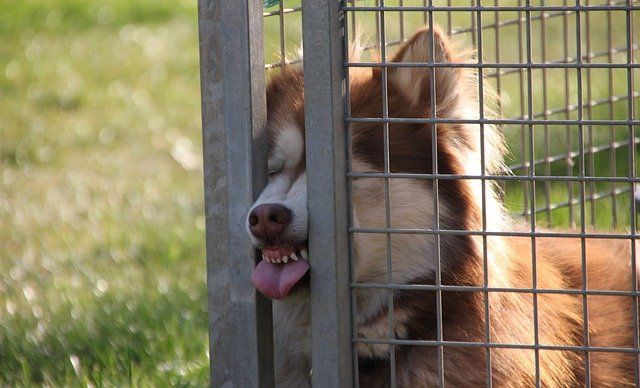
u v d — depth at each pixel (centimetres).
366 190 718
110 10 3058
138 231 1445
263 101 623
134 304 1132
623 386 832
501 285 713
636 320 595
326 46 570
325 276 593
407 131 736
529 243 802
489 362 608
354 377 626
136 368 938
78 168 1816
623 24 1820
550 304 769
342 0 586
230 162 612
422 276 728
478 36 571
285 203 635
